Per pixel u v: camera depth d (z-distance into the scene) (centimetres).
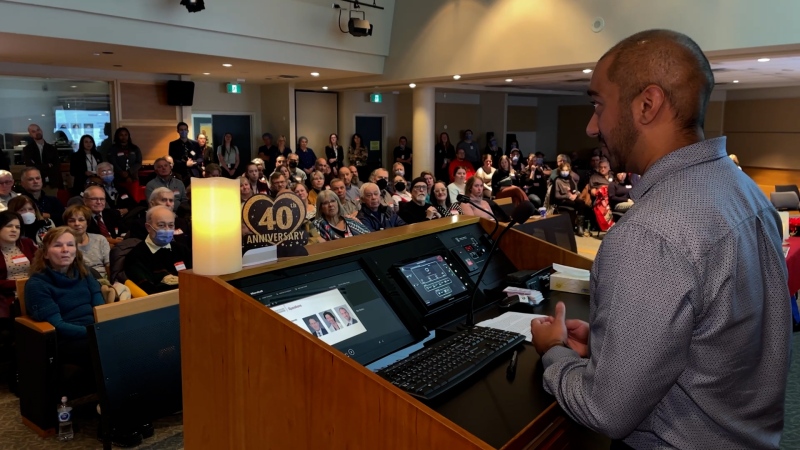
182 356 132
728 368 87
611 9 641
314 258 148
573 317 173
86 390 288
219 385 124
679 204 85
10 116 827
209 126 1104
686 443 90
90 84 894
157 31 637
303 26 768
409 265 171
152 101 955
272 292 133
